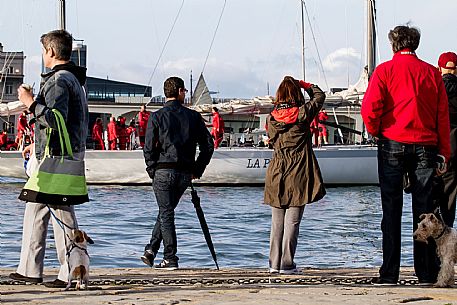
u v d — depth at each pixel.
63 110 7.51
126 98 66.12
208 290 7.78
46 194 7.68
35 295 7.32
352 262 15.18
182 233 20.69
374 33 43.34
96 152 40.69
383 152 8.30
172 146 10.60
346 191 38.72
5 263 14.60
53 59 7.75
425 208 8.29
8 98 86.81
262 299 6.97
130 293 7.52
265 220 24.83
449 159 8.68
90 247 17.50
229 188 40.06
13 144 44.72
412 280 8.74
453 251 8.11
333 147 40.47
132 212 27.55
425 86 8.16
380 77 8.17
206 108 42.59
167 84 10.75
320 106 9.62
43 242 8.20
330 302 6.75
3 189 40.00
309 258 15.85
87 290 7.75
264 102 42.59
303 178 9.67
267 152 40.50
